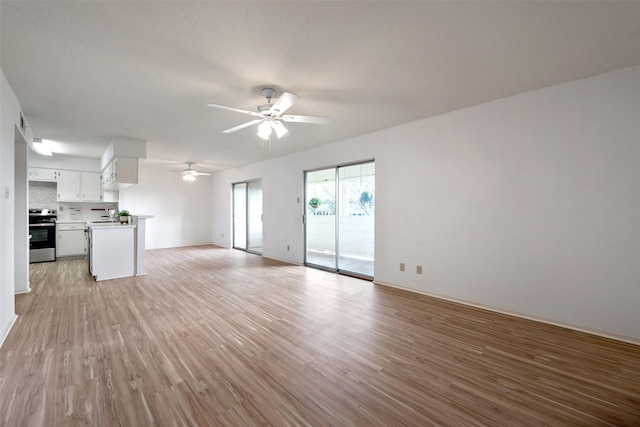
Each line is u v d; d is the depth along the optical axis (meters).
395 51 2.20
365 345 2.49
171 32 1.94
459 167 3.53
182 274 5.11
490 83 2.79
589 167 2.67
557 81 2.75
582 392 1.86
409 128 4.01
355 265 5.02
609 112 2.57
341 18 1.80
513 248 3.13
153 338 2.60
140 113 3.50
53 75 2.53
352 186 5.04
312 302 3.61
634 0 1.64
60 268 5.50
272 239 6.71
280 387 1.91
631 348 2.41
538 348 2.42
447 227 3.66
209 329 2.80
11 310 2.87
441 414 1.66
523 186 3.05
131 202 7.81
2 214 2.49
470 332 2.74
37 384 1.91
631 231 2.49
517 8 1.72
